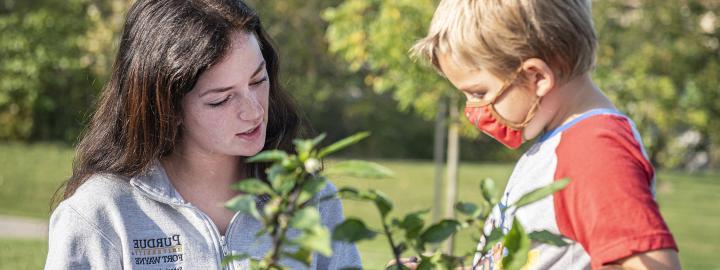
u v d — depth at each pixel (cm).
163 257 219
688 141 1344
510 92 184
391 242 146
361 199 146
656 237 165
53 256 215
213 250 221
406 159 1811
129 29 222
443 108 733
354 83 1781
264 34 240
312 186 138
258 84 217
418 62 639
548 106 186
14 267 649
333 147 139
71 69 1527
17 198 1080
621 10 822
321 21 1689
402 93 706
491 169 1480
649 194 170
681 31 896
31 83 1546
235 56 210
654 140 846
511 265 145
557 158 182
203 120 213
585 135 179
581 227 174
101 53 1558
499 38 178
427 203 1153
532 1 178
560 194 179
